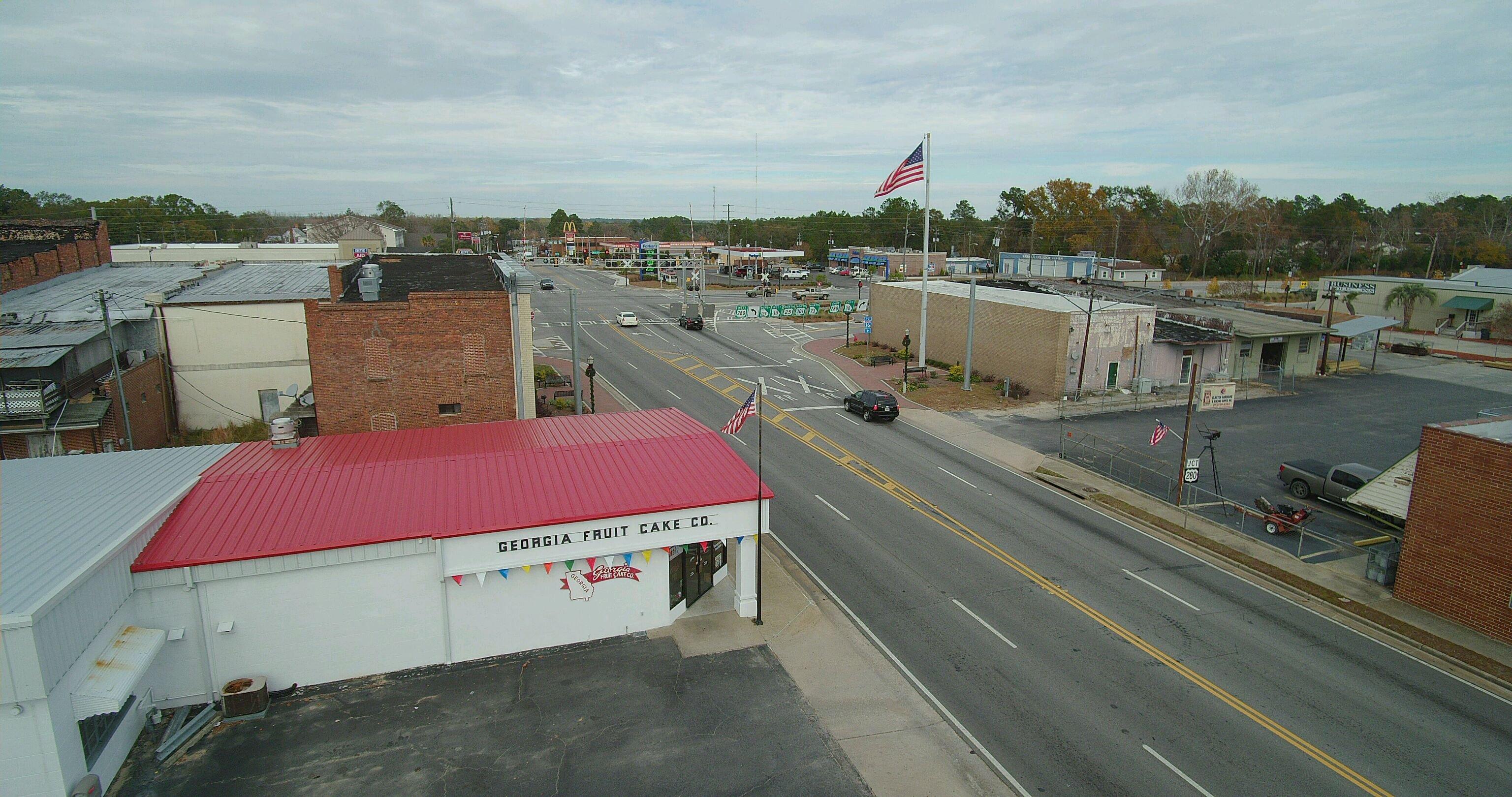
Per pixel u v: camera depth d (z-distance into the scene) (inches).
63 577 542.9
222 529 686.5
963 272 4635.8
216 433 1475.1
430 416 1190.9
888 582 918.4
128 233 5270.7
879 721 661.9
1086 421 1627.7
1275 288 4239.7
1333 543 1022.4
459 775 586.6
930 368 2172.7
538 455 885.2
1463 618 810.8
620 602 784.9
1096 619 834.8
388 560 699.4
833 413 1710.1
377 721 649.6
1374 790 578.9
